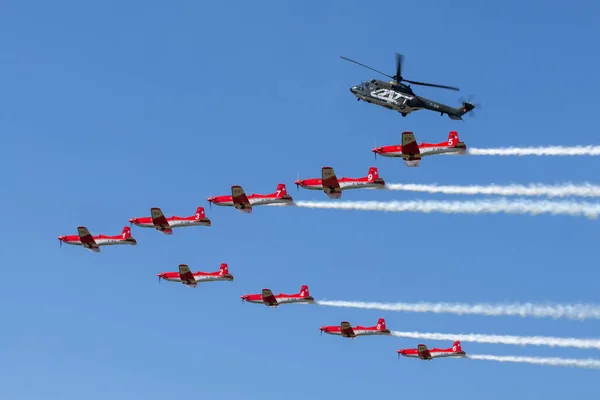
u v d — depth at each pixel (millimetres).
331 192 199000
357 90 194125
